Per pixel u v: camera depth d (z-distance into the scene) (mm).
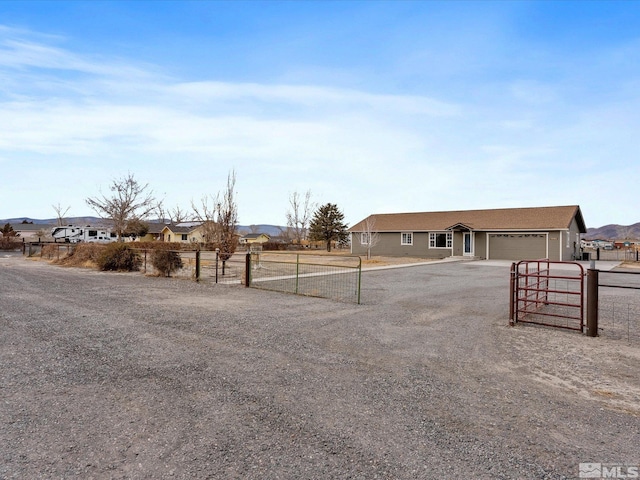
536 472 2598
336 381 4363
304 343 5996
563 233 27453
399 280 15062
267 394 3949
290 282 14023
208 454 2775
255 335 6449
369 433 3133
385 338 6379
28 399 3760
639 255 34312
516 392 4121
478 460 2742
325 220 45344
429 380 4445
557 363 5172
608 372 4828
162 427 3197
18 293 10898
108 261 17969
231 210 18188
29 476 2461
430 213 36375
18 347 5598
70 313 8133
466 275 17172
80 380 4301
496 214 32375
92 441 2951
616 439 3111
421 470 2596
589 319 6688
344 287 12836
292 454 2787
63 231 46062
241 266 20047
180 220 65375
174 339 6125
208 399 3801
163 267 15758
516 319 7488
